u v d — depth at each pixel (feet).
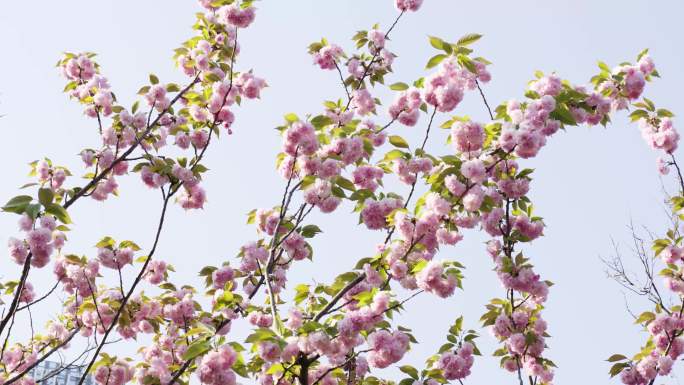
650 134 22.77
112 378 20.33
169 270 23.79
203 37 25.07
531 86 20.35
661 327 21.40
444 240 17.24
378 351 16.29
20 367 23.39
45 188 17.16
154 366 20.45
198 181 22.20
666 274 22.57
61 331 24.47
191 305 22.98
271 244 20.54
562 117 19.29
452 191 17.35
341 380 19.06
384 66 24.63
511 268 19.49
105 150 23.32
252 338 14.93
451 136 17.94
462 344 19.26
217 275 22.81
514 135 17.60
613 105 21.26
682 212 22.39
